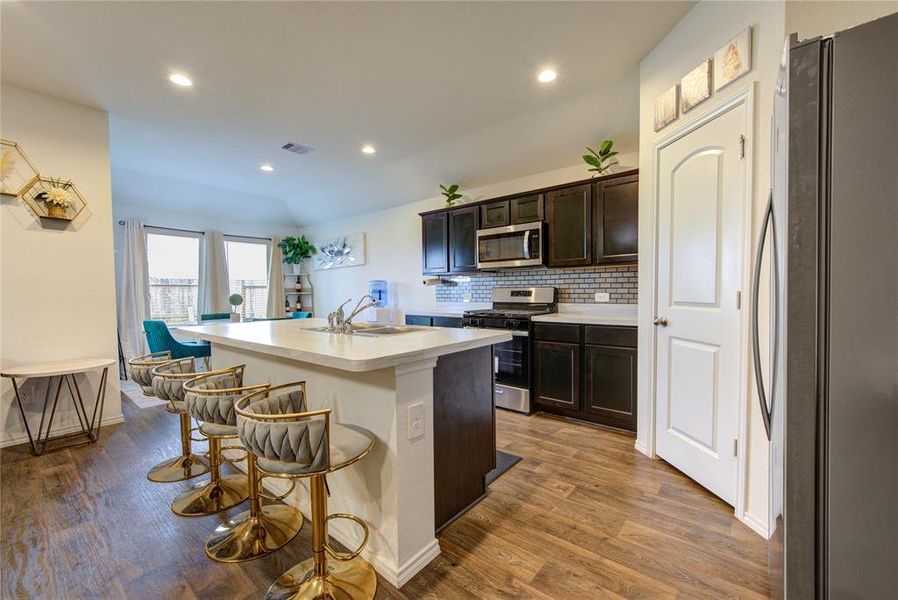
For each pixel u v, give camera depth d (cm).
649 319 256
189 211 587
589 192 336
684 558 163
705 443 212
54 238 301
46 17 207
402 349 159
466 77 277
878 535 82
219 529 187
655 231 248
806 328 85
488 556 167
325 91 293
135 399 410
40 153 293
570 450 272
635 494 213
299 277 723
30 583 153
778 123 104
